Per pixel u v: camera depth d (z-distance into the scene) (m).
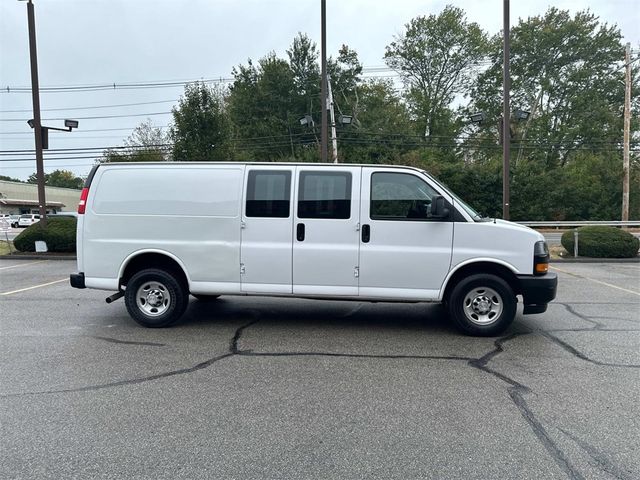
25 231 16.25
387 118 39.25
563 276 11.15
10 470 2.82
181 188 6.07
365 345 5.45
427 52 42.62
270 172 5.96
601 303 7.89
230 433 3.30
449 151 40.66
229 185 6.00
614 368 4.66
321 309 7.42
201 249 6.04
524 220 34.03
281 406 3.75
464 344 5.49
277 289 5.98
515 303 5.70
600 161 35.88
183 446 3.12
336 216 5.84
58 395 3.96
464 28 41.94
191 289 6.11
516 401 3.86
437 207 5.41
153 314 6.20
